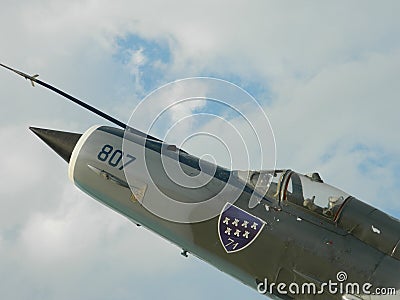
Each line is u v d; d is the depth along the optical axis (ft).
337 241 49.49
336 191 51.67
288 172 52.37
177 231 52.54
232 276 52.70
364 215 50.21
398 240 49.03
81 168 55.16
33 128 59.57
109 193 54.13
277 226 50.55
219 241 51.49
